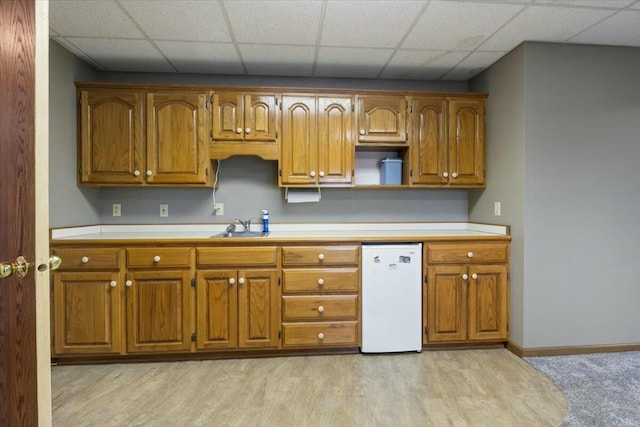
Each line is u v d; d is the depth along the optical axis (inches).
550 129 100.7
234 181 123.5
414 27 91.1
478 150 117.1
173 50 104.1
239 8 82.0
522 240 100.8
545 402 77.5
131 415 73.0
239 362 98.7
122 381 87.7
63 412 74.1
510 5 81.1
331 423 70.6
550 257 101.0
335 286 101.2
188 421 71.1
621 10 83.1
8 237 41.4
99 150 106.2
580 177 101.7
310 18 86.7
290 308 100.2
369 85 128.2
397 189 128.3
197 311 98.2
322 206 126.4
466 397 79.7
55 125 96.9
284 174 111.9
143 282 96.8
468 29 92.4
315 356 102.4
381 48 103.4
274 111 111.2
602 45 102.1
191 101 108.3
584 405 76.4
